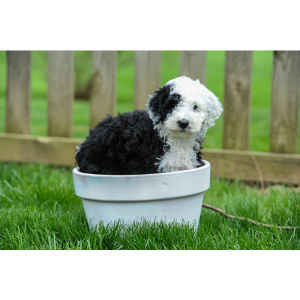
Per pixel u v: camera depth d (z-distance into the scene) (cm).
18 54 303
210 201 271
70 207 262
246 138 294
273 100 290
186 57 292
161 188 234
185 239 235
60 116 304
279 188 287
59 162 304
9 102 306
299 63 286
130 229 236
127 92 675
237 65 290
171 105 235
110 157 239
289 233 243
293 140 291
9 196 270
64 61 301
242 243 235
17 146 306
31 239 237
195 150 242
